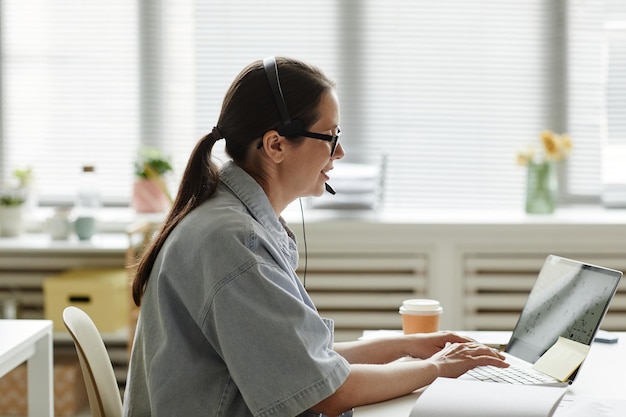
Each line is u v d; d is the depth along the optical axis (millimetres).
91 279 3330
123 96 3857
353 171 3553
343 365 1457
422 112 3805
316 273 3482
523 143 3797
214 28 3799
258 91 1574
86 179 3504
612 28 3738
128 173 3879
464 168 3811
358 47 3791
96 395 1551
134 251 3264
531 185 3617
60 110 3873
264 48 3801
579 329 1659
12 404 3426
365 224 3438
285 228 1801
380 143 3814
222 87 3816
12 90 3877
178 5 3801
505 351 1858
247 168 1619
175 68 3826
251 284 1428
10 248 3367
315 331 1440
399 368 1526
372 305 3488
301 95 1578
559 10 3740
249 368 1398
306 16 3789
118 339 3350
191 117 3834
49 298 3326
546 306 1812
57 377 3396
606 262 3416
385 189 3797
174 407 1456
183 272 1473
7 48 3852
